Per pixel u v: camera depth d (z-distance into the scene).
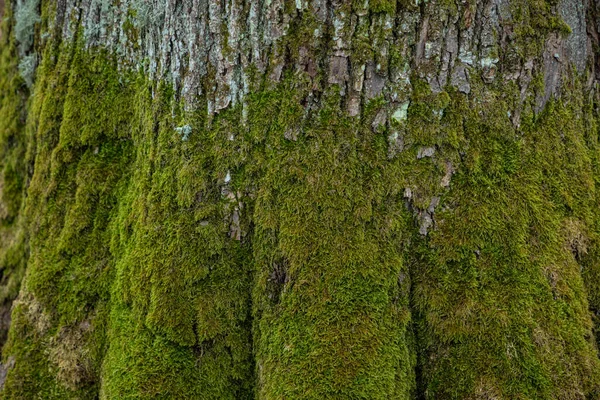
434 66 2.04
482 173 2.07
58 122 2.53
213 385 2.06
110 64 2.45
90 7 2.45
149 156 2.19
